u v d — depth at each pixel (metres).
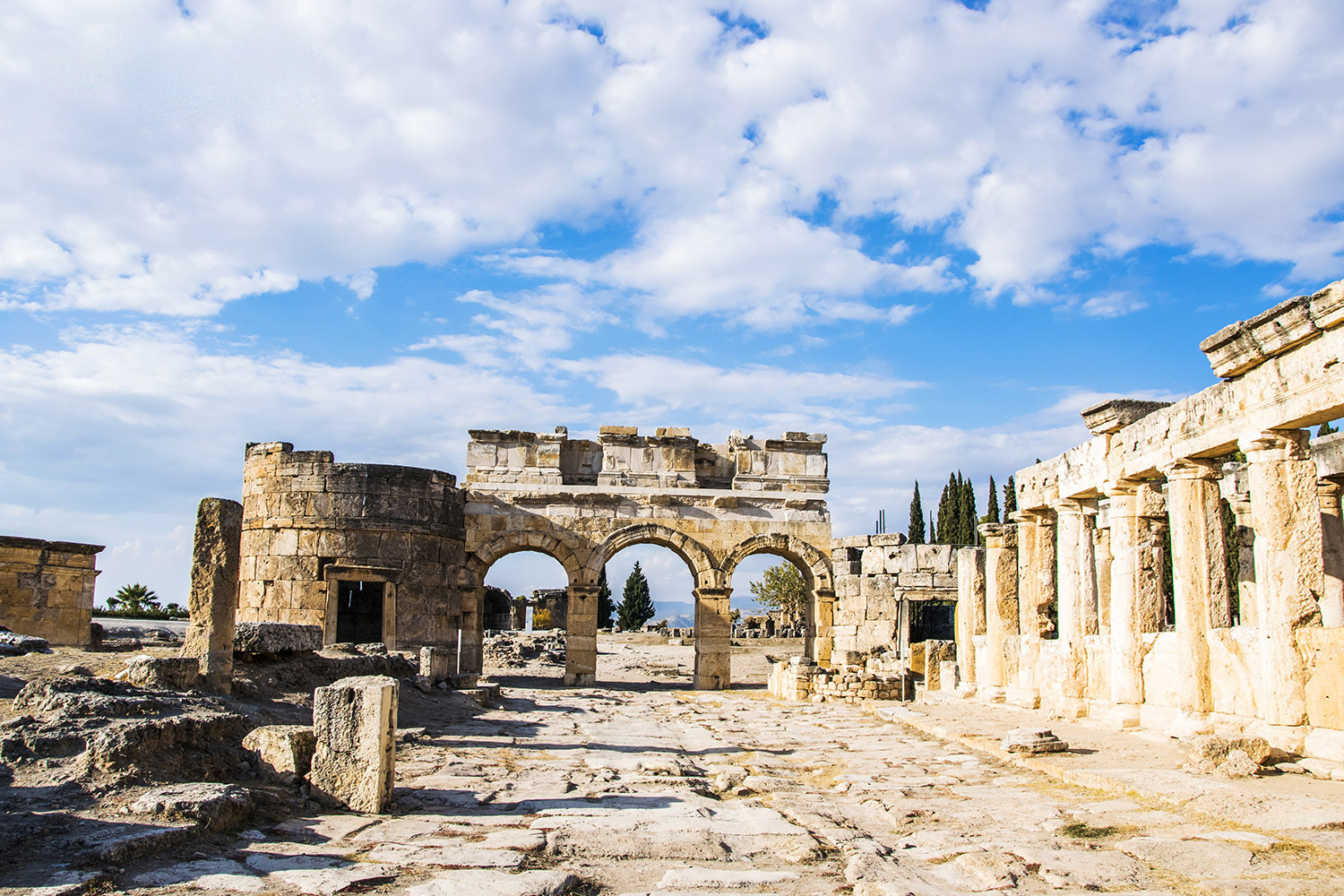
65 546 31.94
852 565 45.97
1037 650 24.52
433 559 37.69
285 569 36.19
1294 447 14.90
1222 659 16.62
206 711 13.73
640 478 41.75
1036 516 25.02
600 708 28.56
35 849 8.66
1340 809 10.77
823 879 9.05
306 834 10.22
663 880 8.95
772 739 21.00
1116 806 11.97
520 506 40.59
